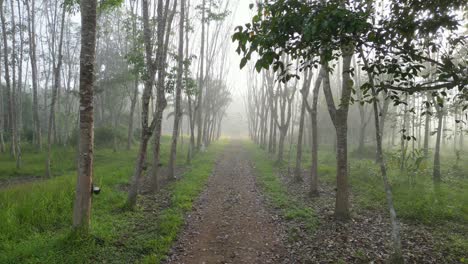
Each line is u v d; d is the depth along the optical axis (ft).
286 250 20.90
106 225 22.67
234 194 37.83
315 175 35.73
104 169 49.80
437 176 42.83
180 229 24.04
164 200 33.24
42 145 82.33
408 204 29.22
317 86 35.88
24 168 54.75
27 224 21.43
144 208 29.50
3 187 42.22
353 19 9.75
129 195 28.91
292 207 30.58
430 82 12.14
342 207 26.55
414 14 13.03
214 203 33.45
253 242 22.45
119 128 99.91
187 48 61.16
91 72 20.40
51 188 31.91
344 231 23.75
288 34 10.77
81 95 20.31
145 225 24.38
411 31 12.03
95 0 20.22
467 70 11.82
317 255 19.74
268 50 10.96
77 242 18.62
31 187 34.60
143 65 35.63
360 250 20.18
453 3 12.84
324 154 81.82
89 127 20.54
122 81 79.25
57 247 18.10
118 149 82.43
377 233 23.35
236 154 91.30
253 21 11.30
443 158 69.36
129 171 48.73
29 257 17.08
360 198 33.65
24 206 24.14
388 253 19.81
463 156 72.18
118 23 84.64
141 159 29.58
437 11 12.98
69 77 93.50
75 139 82.33
